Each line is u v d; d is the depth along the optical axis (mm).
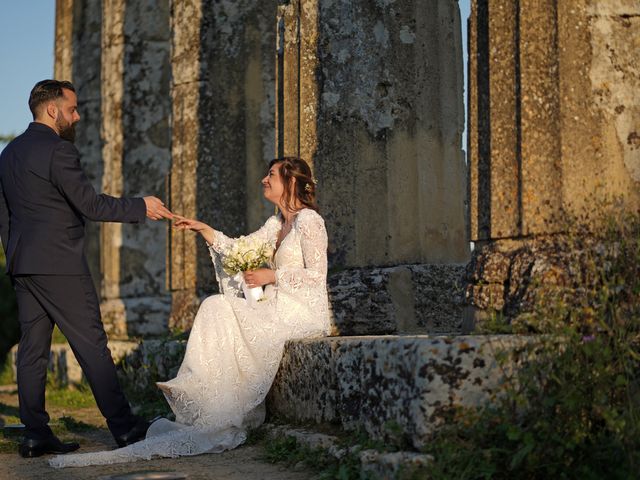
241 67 8328
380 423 3738
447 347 3438
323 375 4348
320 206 6312
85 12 13039
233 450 4578
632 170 4184
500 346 3484
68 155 4742
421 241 6258
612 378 3498
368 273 6113
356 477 3586
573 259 3984
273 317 4852
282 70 6645
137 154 11352
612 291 3680
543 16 4227
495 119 4363
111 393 4785
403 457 3379
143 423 4871
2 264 13062
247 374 4746
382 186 6211
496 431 3418
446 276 6207
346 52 6328
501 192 4324
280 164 5266
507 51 4328
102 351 4793
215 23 8383
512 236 4273
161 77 11406
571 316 3697
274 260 5254
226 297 4867
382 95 6266
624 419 3342
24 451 4773
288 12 6617
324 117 6344
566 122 4156
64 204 4762
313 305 4953
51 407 7672
